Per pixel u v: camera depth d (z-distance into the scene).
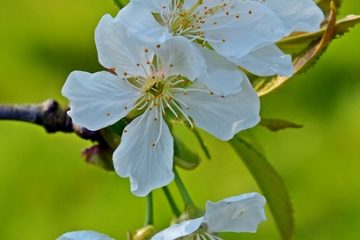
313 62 0.26
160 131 0.25
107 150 0.27
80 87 0.25
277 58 0.25
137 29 0.24
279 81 0.26
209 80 0.24
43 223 0.41
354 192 0.41
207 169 0.40
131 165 0.25
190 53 0.24
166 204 0.39
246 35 0.25
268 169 0.27
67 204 0.41
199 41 0.25
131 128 0.25
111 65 0.25
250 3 0.25
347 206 0.40
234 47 0.25
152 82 0.25
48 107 0.28
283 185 0.27
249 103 0.25
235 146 0.27
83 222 0.41
